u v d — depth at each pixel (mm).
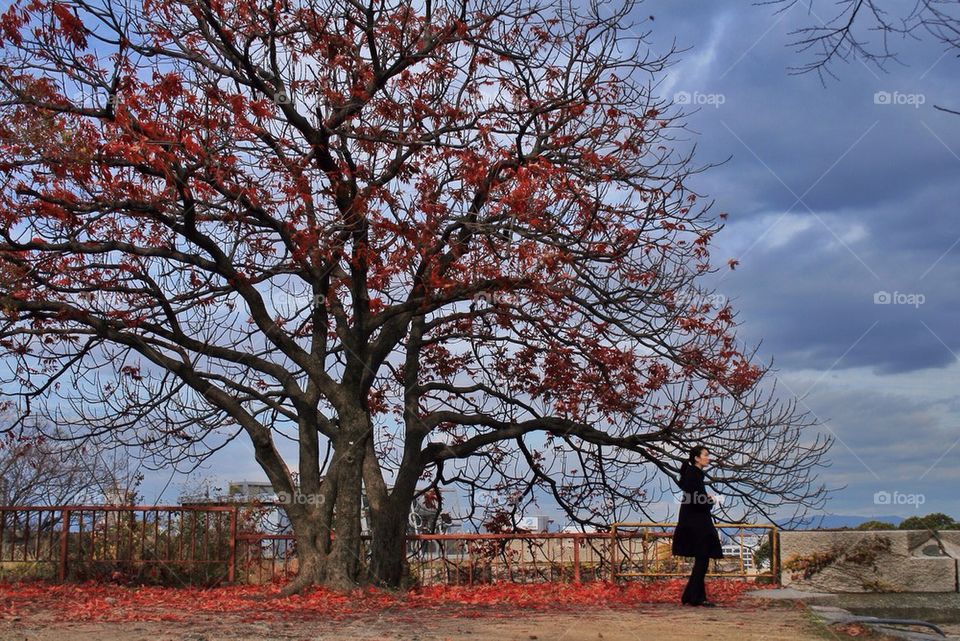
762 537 17750
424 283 16250
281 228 16500
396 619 11742
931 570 14617
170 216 16266
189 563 17828
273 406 18672
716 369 18609
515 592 16188
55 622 11328
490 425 19141
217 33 15992
